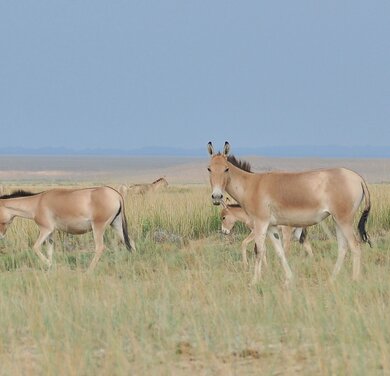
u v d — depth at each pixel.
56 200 50.19
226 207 61.47
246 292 33.75
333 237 61.06
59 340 25.97
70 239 62.03
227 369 22.25
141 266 44.78
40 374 22.52
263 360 23.56
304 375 21.56
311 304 29.44
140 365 22.66
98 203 49.78
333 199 41.53
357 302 29.22
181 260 47.53
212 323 27.72
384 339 24.08
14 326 29.47
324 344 24.56
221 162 42.88
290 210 42.03
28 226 63.69
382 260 46.12
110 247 56.28
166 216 69.88
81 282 35.81
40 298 34.34
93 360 23.59
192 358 24.27
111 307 30.06
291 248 53.22
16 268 48.78
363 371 20.91
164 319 28.14
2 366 23.50
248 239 48.69
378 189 93.94
